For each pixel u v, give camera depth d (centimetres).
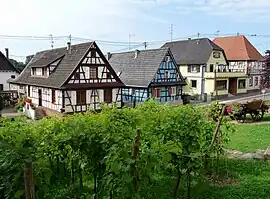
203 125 737
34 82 3002
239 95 4091
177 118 646
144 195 630
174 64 3272
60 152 502
